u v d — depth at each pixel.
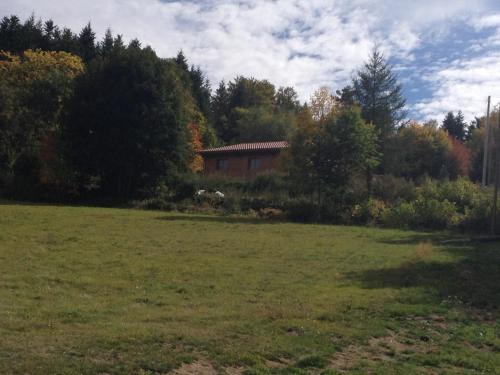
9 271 13.34
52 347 6.94
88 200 39.69
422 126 73.44
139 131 39.44
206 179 42.62
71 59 56.62
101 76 40.94
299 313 10.29
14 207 30.86
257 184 41.12
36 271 13.57
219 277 14.17
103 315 9.48
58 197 39.84
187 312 10.12
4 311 9.16
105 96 39.97
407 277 14.79
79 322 8.77
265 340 8.28
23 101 46.34
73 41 85.94
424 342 9.34
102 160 39.84
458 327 10.38
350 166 33.84
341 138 33.38
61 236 20.14
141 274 14.05
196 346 7.64
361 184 36.31
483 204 29.28
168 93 41.44
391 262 17.20
